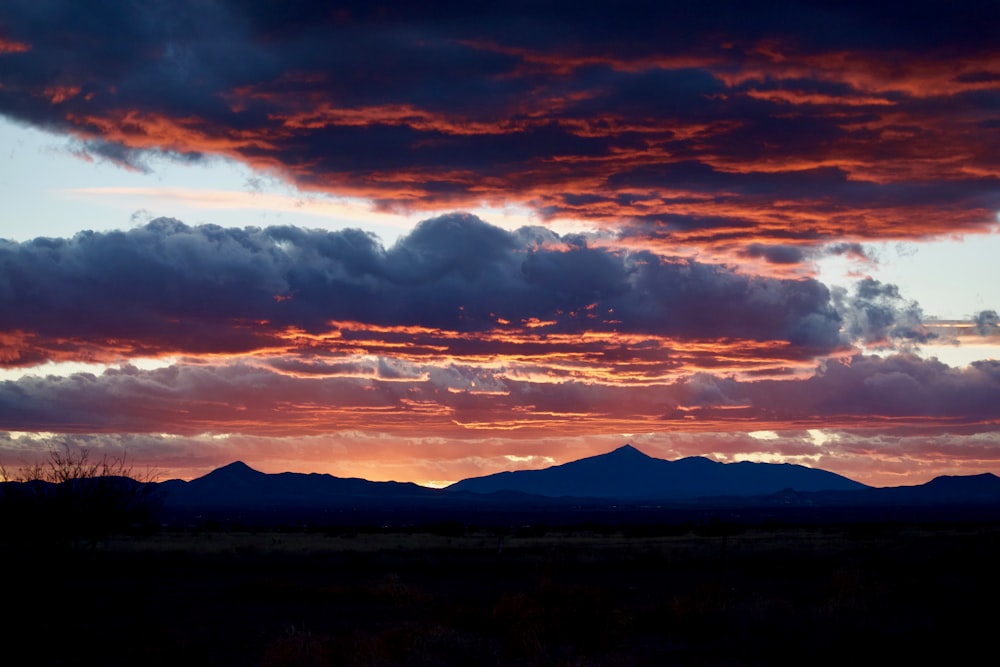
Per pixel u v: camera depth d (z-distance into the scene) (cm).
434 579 4472
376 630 2452
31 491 2492
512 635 1944
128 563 5200
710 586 2586
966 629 1895
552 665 1669
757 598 2727
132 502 2611
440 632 1872
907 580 3116
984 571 3747
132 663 2012
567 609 2134
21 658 2062
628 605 2977
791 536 8725
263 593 3588
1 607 2391
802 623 1912
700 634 2072
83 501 2514
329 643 1847
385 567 5144
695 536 9238
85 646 2216
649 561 5244
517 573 4772
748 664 1661
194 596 3600
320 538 8906
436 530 10825
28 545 2484
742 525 13025
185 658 2042
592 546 6988
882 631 1859
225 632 2556
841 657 1683
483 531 11175
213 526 11862
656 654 1831
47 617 2453
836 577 2788
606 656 1762
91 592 3734
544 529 11350
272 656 1744
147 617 2928
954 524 11369
